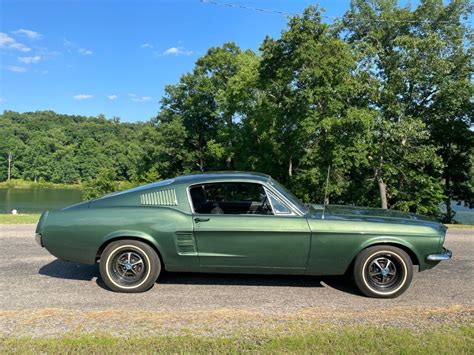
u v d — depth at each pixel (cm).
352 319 398
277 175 2850
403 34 2483
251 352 314
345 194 2612
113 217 490
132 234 485
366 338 341
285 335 350
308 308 436
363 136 2133
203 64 4181
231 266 488
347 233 476
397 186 2577
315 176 2250
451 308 438
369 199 2655
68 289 504
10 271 584
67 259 502
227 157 3434
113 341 332
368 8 2516
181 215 490
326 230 476
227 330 363
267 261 484
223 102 3378
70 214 499
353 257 482
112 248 492
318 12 2059
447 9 2422
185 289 506
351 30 2586
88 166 10262
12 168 10438
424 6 2439
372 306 447
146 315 406
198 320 391
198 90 4128
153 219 487
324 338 340
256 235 479
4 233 901
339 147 2138
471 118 2802
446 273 594
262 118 2575
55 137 11381
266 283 534
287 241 478
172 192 504
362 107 2264
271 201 496
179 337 342
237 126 3281
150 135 4312
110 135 11975
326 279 555
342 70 2045
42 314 408
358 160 2144
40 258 663
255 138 2948
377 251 480
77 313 412
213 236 482
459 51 2361
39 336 348
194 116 4203
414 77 2266
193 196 506
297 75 2114
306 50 2041
